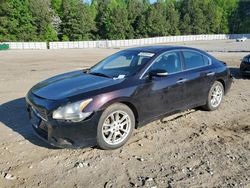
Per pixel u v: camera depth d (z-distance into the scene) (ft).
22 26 212.64
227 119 18.99
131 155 13.83
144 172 12.30
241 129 17.31
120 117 14.57
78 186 11.24
